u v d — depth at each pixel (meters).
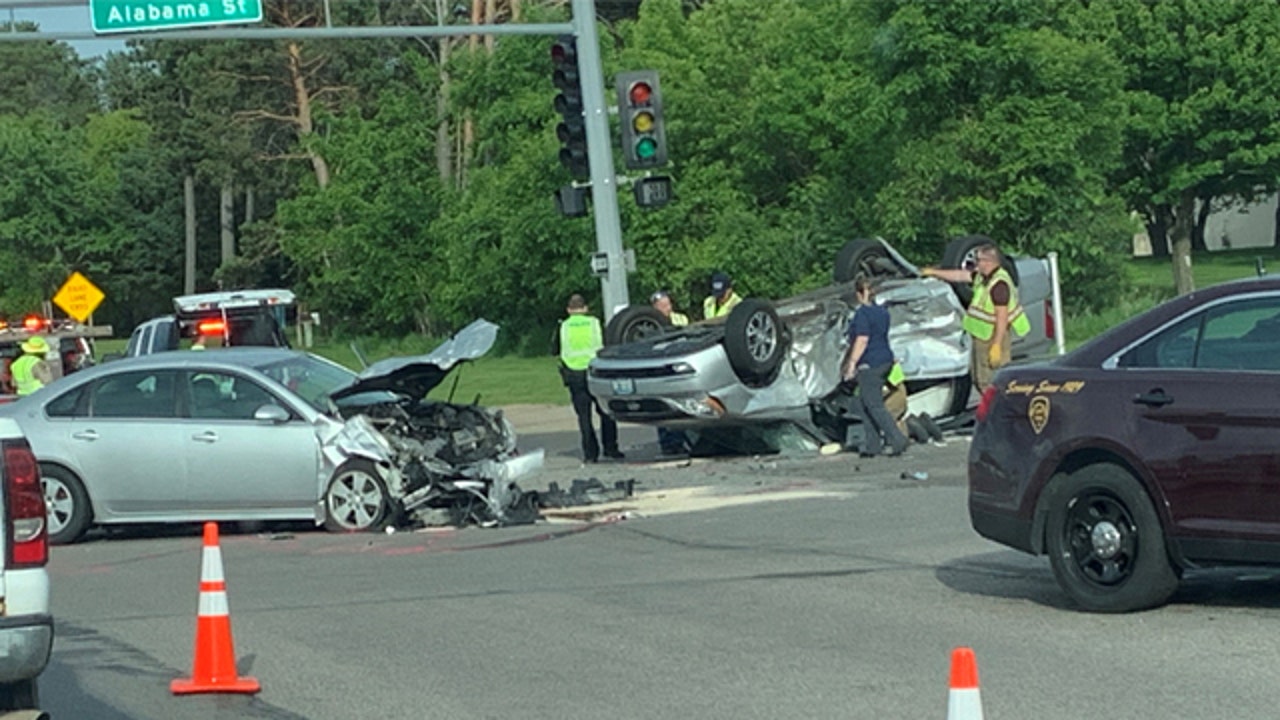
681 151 46.88
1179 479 8.93
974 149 38.88
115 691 8.64
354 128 59.91
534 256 47.62
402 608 10.72
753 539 12.81
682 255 45.16
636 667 8.66
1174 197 51.81
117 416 15.09
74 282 39.12
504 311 52.31
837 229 43.00
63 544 15.07
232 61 75.12
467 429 15.38
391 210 57.44
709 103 46.50
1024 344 20.34
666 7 49.75
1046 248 39.16
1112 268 40.94
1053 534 9.48
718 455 20.09
